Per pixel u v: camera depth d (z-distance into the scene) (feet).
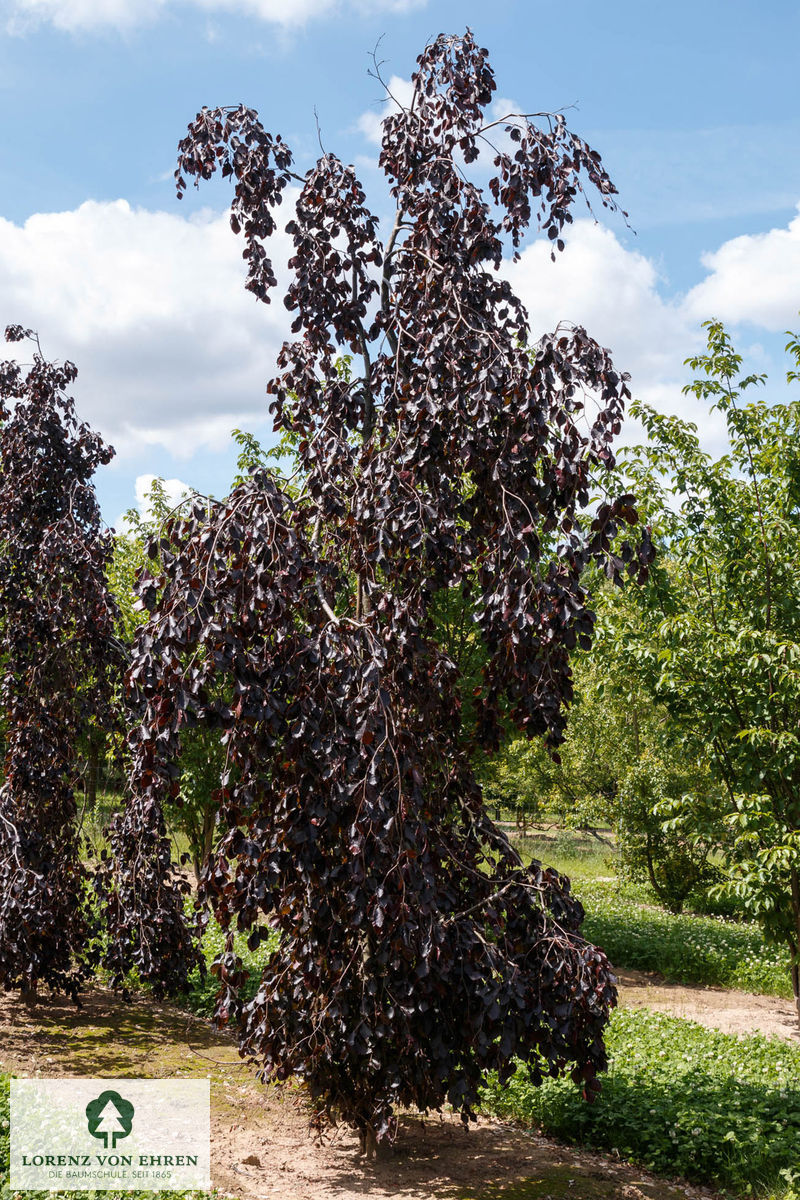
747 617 25.77
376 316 18.79
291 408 19.85
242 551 15.42
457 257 17.62
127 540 42.57
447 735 17.85
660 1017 26.35
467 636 30.35
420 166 19.04
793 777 24.93
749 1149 16.43
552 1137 18.19
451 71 19.66
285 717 14.57
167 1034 23.73
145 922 23.90
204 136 19.01
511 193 19.02
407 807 14.80
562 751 56.29
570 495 15.78
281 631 14.85
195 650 14.71
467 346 16.53
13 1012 24.61
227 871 15.20
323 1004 15.30
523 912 16.40
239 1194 14.49
